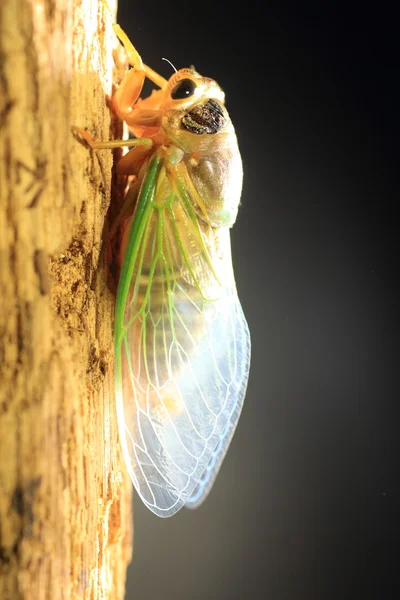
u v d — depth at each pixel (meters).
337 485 0.23
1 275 0.17
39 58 0.17
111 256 0.18
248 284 0.23
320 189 0.23
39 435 0.17
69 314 0.17
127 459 0.18
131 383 0.18
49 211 0.17
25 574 0.17
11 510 0.17
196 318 0.19
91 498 0.17
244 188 0.23
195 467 0.19
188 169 0.19
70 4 0.17
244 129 0.23
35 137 0.17
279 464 0.23
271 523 0.22
